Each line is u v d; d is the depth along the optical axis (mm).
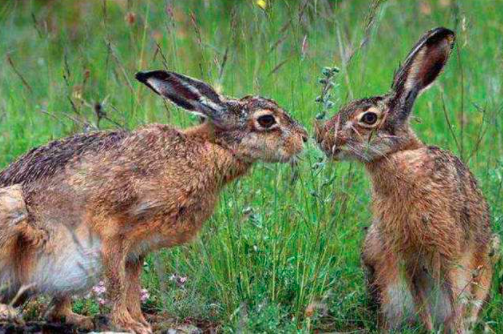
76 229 11148
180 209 11383
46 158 11312
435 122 16797
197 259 12617
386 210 11984
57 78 18234
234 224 12547
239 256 12273
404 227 11883
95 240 11172
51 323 11586
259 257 12398
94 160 11242
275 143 11906
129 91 16578
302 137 12039
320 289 12203
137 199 11172
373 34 15211
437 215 11672
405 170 11828
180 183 11344
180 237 11531
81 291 11344
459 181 11922
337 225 13086
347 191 13367
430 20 19062
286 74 15594
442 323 12156
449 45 12312
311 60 14258
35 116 16812
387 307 12070
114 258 11148
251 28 16422
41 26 20156
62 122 15578
